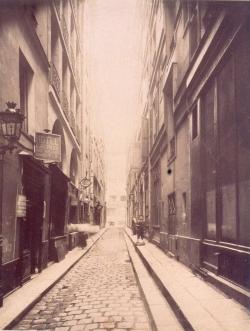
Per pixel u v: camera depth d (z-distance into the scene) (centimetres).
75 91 2266
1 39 767
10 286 794
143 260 1439
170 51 1546
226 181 746
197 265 946
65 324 600
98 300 780
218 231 788
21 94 1055
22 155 884
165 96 1642
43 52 1174
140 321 614
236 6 629
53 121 1469
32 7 1065
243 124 645
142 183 3291
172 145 1495
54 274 1077
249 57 614
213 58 810
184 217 1195
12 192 827
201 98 954
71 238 1927
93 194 3691
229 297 668
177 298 658
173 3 1537
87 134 3062
